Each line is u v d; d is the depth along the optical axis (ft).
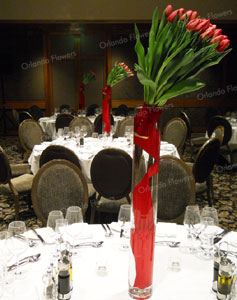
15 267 4.94
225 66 31.30
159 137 4.25
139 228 4.25
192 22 3.67
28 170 14.17
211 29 3.78
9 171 11.50
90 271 4.93
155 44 3.88
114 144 14.15
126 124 19.39
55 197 8.29
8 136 31.68
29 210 13.84
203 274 4.91
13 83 31.53
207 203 14.80
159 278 4.80
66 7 30.35
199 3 30.04
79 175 8.43
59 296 4.19
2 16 30.17
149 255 4.30
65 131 16.55
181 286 4.63
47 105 32.19
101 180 10.58
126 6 30.35
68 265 4.21
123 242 5.65
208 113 25.35
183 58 3.81
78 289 4.52
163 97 4.13
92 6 30.40
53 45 31.35
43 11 30.32
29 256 5.22
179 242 5.75
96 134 15.93
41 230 6.11
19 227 5.02
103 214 13.01
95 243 5.66
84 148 13.32
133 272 4.34
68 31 30.99
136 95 31.96
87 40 31.42
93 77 30.50
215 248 5.50
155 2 30.14
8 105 31.65
